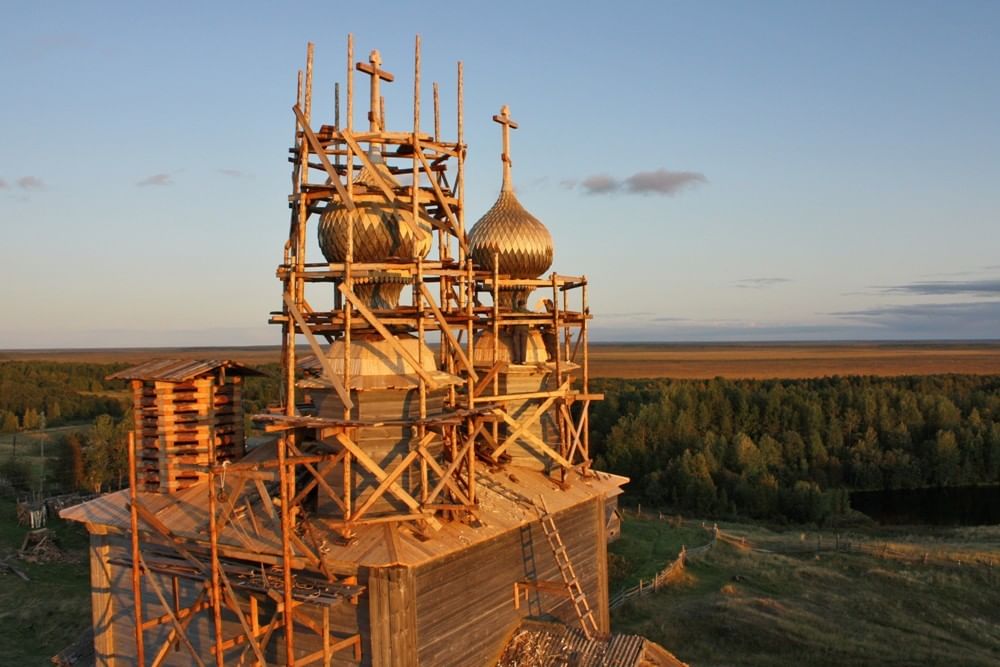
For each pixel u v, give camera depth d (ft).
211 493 58.18
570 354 94.89
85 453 207.00
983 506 244.63
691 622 106.42
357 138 65.46
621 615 110.52
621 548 146.92
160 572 62.03
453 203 73.36
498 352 85.10
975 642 102.99
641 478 259.60
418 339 64.39
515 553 70.13
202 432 72.79
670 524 177.58
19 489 196.85
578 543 80.28
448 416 63.82
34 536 152.56
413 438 65.36
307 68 67.87
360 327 67.00
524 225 86.63
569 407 89.30
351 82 65.36
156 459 72.59
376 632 57.21
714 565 137.08
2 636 109.70
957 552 141.18
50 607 119.44
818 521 221.25
